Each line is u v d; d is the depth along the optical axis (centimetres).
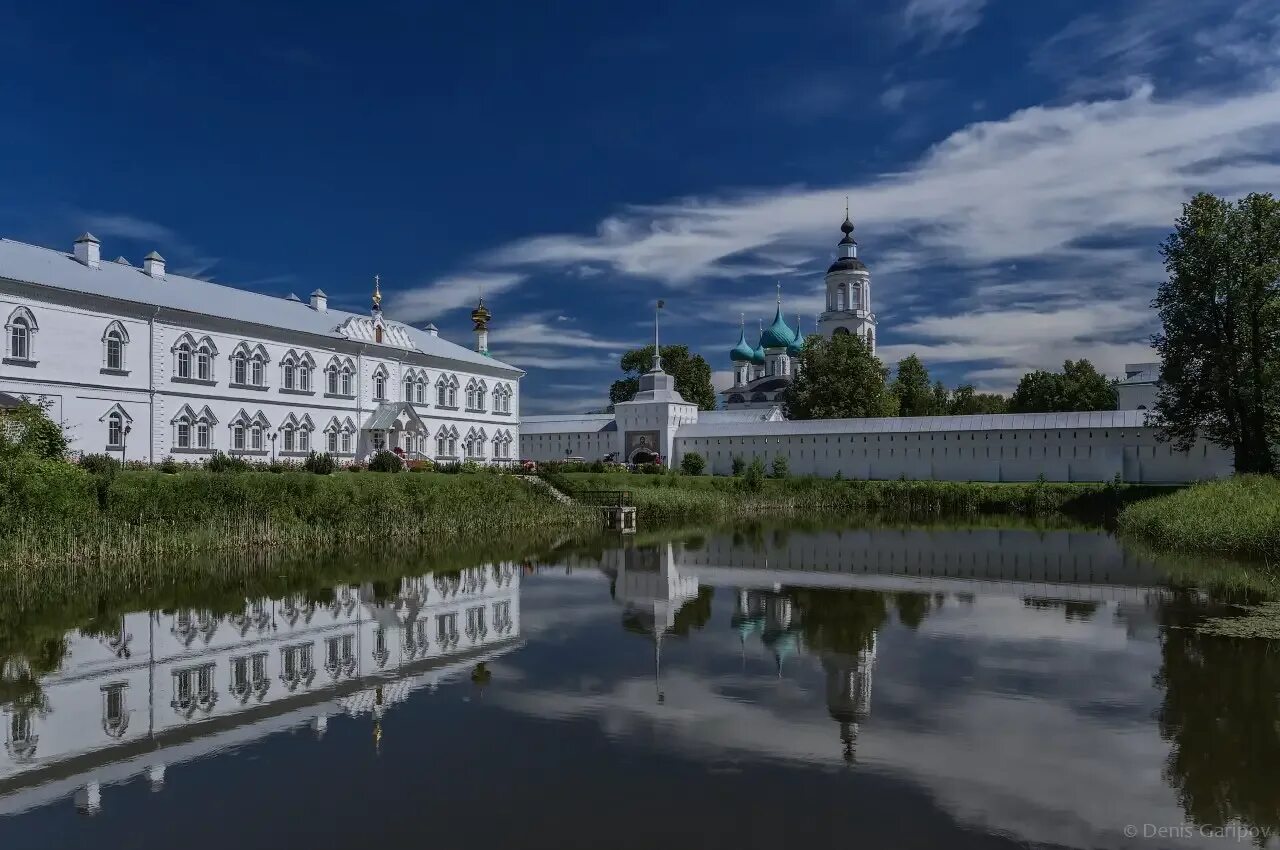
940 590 3350
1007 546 5016
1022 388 13175
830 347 11825
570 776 1420
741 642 2427
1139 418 8225
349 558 4266
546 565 4097
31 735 1658
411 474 6047
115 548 3953
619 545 5009
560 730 1650
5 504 3766
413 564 4091
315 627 2653
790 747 1550
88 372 5941
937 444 9144
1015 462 8731
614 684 1980
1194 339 6081
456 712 1773
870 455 9512
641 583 3547
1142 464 8144
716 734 1625
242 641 2464
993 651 2288
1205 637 2408
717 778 1410
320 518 4756
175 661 2241
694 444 10750
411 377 8925
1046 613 2828
